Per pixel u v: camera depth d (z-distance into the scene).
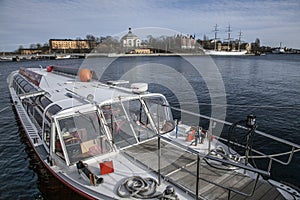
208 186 5.07
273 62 74.38
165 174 5.47
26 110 11.91
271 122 15.31
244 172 5.62
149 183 5.05
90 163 5.93
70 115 6.17
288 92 25.38
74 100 7.24
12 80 21.03
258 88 27.88
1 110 17.61
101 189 5.02
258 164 9.94
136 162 6.02
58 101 7.33
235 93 24.89
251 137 5.64
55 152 6.27
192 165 5.91
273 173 9.30
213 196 4.76
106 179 5.33
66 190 5.65
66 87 9.14
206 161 5.95
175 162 6.00
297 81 33.44
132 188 4.83
